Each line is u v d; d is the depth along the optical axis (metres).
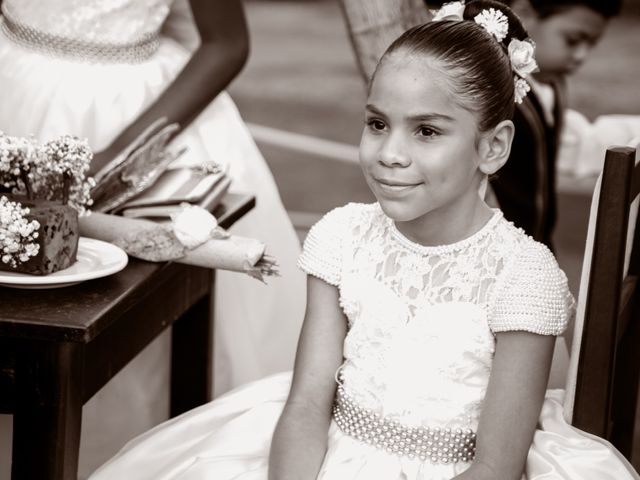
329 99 13.02
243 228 4.90
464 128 2.93
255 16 17.27
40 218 3.19
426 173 2.91
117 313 3.20
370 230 3.26
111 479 3.26
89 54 4.59
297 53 15.14
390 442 3.09
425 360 3.07
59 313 3.05
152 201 3.83
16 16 4.63
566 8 8.55
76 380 3.10
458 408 3.06
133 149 4.07
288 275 5.08
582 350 3.06
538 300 3.01
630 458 3.65
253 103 12.68
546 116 6.29
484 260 3.10
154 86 4.70
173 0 4.78
